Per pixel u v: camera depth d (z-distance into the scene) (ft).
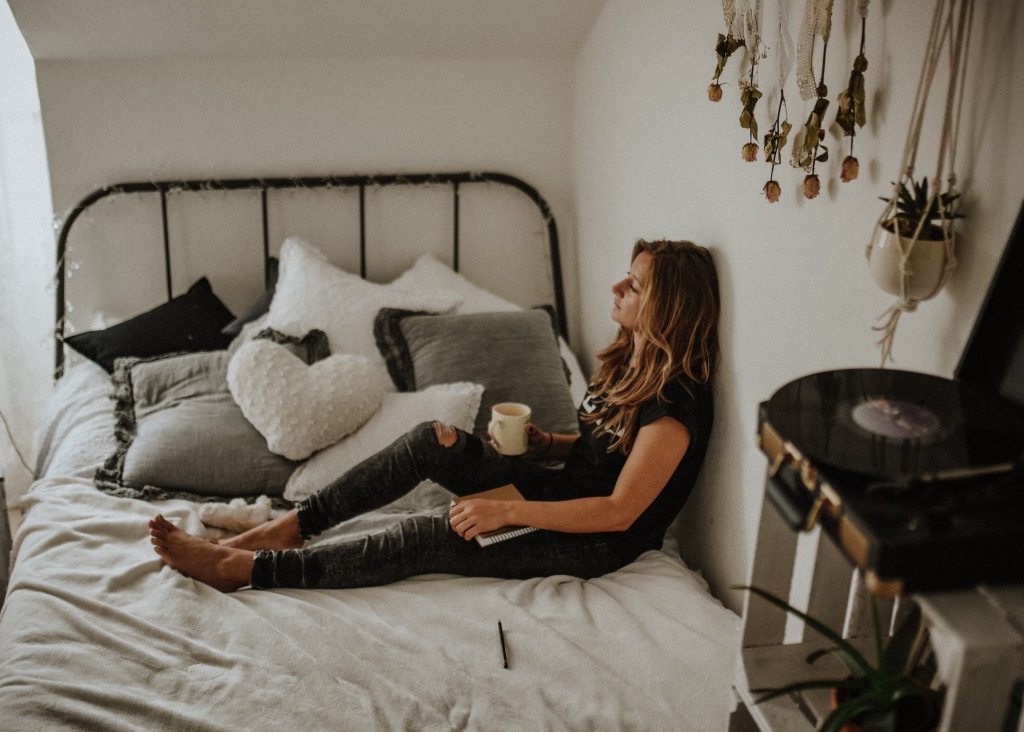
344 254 9.30
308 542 6.02
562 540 5.62
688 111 6.16
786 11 4.83
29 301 8.78
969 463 2.70
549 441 6.65
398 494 5.98
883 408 3.02
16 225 8.57
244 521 6.11
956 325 3.64
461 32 8.45
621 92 7.54
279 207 9.00
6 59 8.14
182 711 4.34
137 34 8.00
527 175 9.35
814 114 4.29
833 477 2.71
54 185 8.54
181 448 6.59
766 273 5.19
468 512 5.50
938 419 2.96
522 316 7.82
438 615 5.17
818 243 4.63
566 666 4.76
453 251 9.46
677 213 6.50
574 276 9.58
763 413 3.12
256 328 7.91
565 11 8.17
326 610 5.22
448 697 4.59
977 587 2.55
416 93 8.89
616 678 4.68
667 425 5.53
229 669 4.68
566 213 9.56
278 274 8.63
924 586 2.48
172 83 8.44
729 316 5.68
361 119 8.87
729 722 3.87
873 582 2.47
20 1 7.47
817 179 4.42
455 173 9.16
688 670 4.74
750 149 4.99
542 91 9.08
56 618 4.96
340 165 8.98
